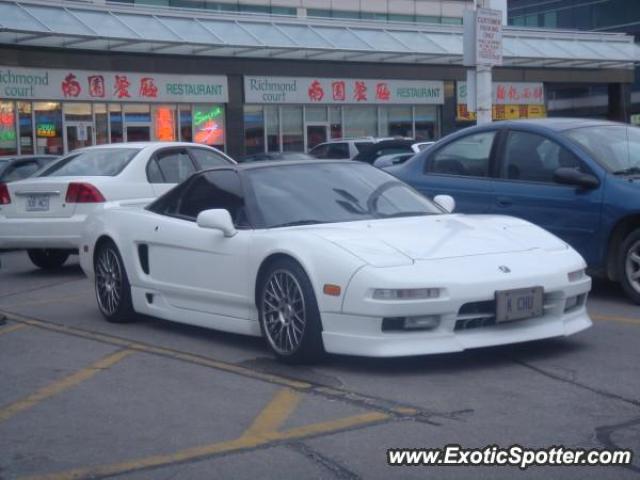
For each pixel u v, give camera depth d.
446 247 6.21
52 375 6.48
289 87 34.25
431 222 6.80
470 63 15.61
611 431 4.88
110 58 29.98
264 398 5.67
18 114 28.53
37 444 4.99
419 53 34.47
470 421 5.08
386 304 5.73
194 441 4.92
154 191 11.12
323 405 5.46
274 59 33.72
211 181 7.47
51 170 11.51
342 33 33.97
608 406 5.32
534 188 8.58
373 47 33.72
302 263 6.12
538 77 39.50
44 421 5.41
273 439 4.89
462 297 5.83
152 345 7.31
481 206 8.98
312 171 7.38
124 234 8.03
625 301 8.41
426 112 38.16
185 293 7.35
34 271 12.16
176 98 31.62
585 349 6.66
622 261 8.12
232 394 5.79
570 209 8.30
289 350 6.30
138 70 30.66
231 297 6.85
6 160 16.12
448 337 5.88
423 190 9.48
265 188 7.07
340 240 6.16
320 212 6.90
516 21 53.84
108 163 11.25
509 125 9.05
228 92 32.88
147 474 4.47
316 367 6.30
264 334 6.54
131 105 31.03
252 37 31.56
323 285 6.00
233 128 33.16
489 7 15.66
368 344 5.83
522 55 36.53
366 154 15.90
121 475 4.47
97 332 7.92
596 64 39.22
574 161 8.41
